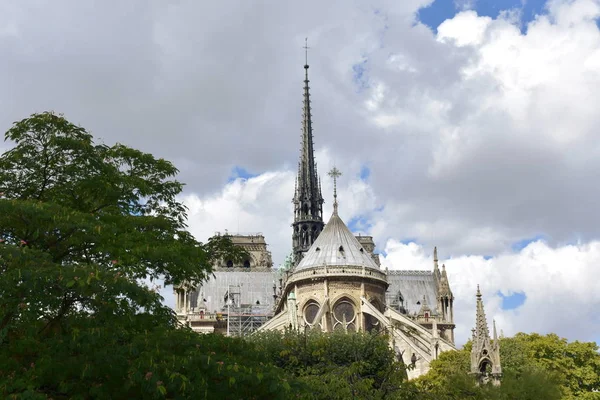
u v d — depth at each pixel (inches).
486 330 2790.4
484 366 2780.5
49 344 1433.3
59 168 1771.7
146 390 1333.7
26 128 1753.2
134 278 1551.4
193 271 1764.3
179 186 2000.5
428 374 4242.1
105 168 1786.4
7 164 1749.5
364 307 5408.5
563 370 4121.6
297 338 3021.7
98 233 1563.7
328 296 5418.3
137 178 1893.5
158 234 1820.9
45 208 1523.1
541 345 4232.3
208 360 1416.1
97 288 1386.6
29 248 1499.8
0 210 1470.2
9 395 1299.2
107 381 1403.8
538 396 2618.1
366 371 2847.0
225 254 2087.8
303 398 1536.7
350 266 5477.4
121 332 1443.2
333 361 2795.3
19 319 1478.8
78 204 1775.3
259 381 1434.5
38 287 1358.3
